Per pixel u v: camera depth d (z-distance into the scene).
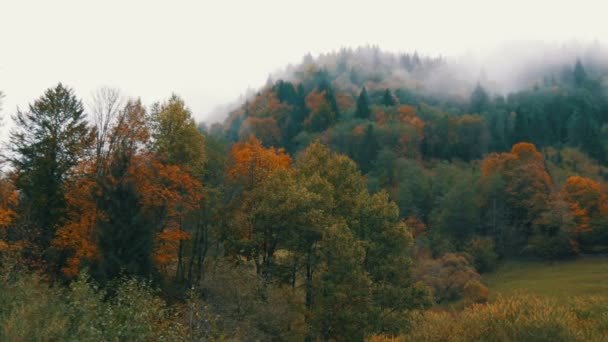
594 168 110.56
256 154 34.19
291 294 26.19
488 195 82.81
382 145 107.44
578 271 65.81
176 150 31.28
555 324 13.31
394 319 27.03
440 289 53.88
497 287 61.41
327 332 26.61
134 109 31.77
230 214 32.62
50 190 30.38
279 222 29.80
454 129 129.38
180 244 34.09
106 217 25.22
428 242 70.50
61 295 15.77
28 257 24.52
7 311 12.38
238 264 28.27
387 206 30.33
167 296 27.42
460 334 14.10
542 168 87.38
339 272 26.42
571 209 76.19
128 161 28.67
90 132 32.34
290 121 126.06
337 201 31.84
